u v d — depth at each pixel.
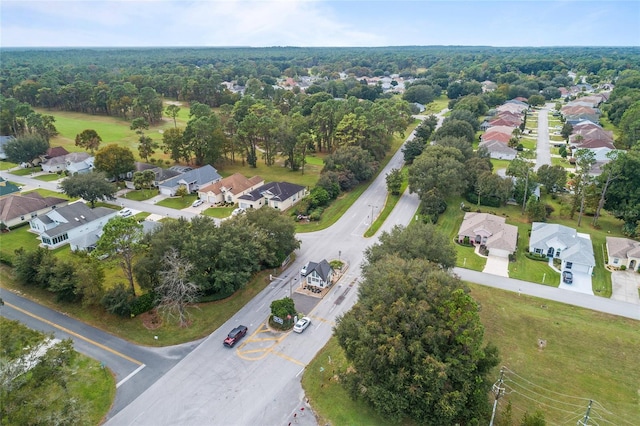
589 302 54.06
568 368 43.19
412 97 199.38
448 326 34.97
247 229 56.47
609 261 63.28
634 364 43.59
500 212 82.12
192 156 118.31
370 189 95.31
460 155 92.31
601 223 76.38
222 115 131.12
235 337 45.81
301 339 46.66
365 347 35.25
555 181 86.06
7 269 60.19
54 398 31.69
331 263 62.53
